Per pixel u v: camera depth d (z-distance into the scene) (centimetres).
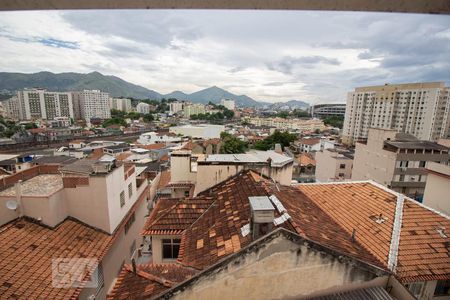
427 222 1136
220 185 1395
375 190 1417
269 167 1430
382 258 947
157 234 1045
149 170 4200
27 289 956
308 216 997
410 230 1086
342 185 1545
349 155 5100
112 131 11406
